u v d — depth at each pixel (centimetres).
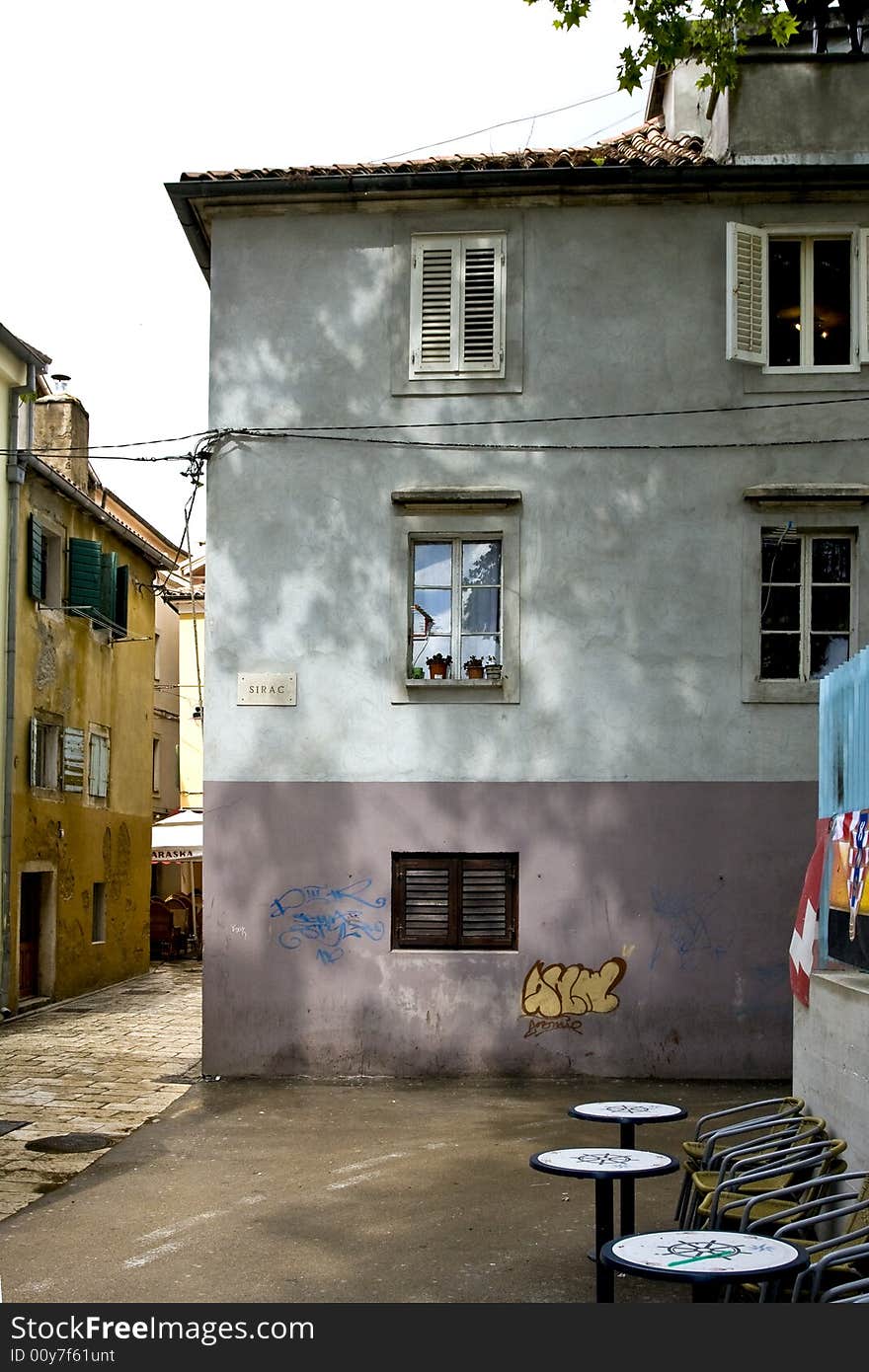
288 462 1334
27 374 1894
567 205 1335
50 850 2002
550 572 1312
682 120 1581
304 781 1307
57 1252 729
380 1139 1023
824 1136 689
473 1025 1278
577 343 1329
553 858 1290
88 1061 1423
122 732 2452
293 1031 1285
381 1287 657
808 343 1329
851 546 1310
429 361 1335
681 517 1312
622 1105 752
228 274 1351
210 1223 787
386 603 1319
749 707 1295
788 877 1279
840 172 1288
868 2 1400
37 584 1939
